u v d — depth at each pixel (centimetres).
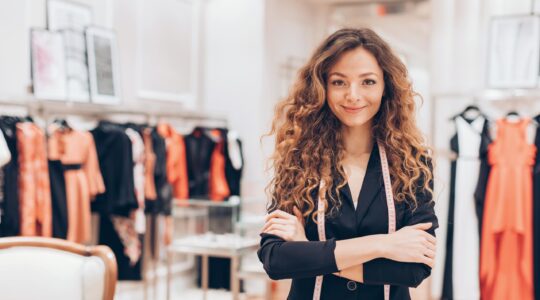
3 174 344
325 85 146
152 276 505
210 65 611
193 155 516
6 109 393
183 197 503
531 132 439
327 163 144
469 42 561
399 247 132
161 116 511
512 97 525
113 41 450
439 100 564
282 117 158
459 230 425
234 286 377
